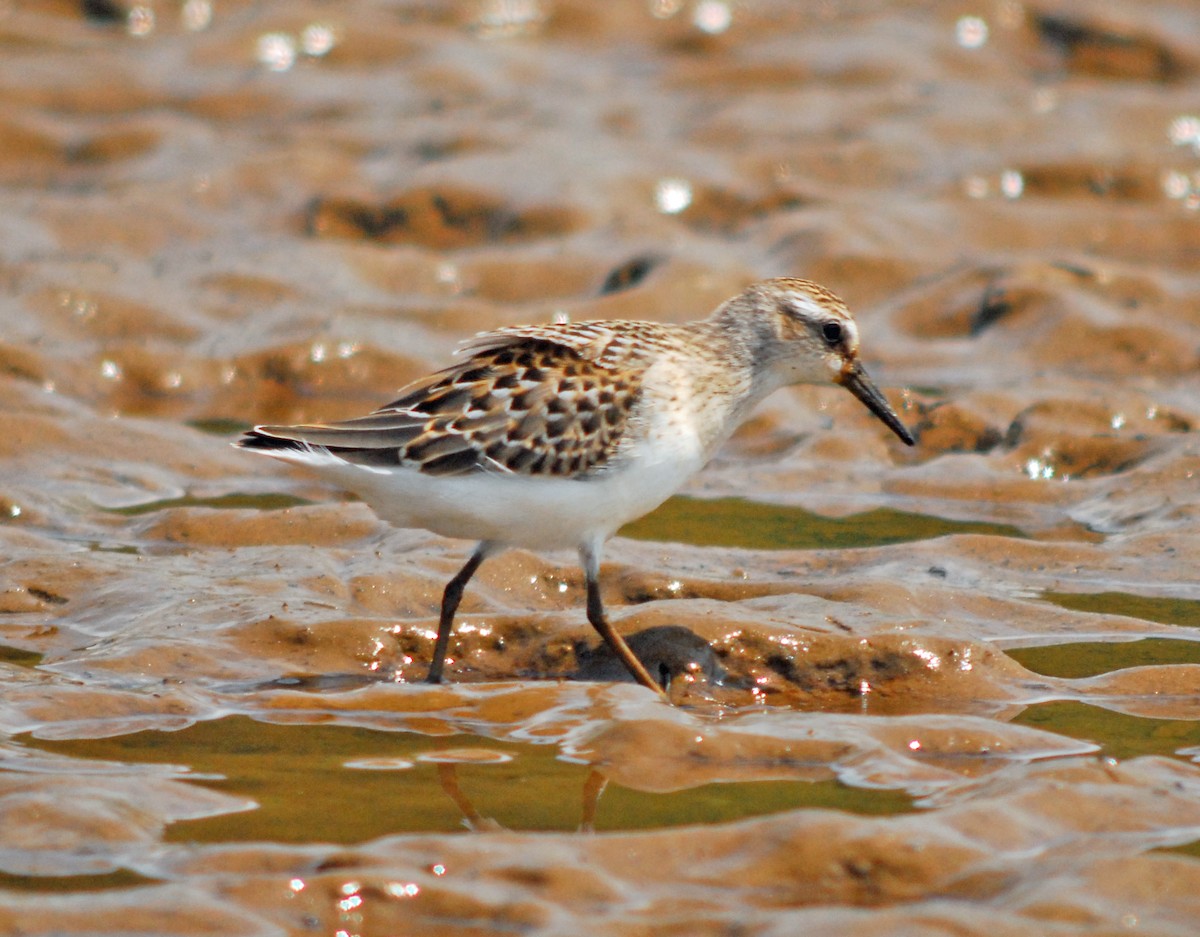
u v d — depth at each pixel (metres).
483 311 19.03
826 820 7.30
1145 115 25.42
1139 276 19.38
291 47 27.64
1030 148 24.03
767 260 20.55
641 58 28.30
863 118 24.95
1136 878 6.74
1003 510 14.17
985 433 16.12
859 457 15.59
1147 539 12.73
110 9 28.91
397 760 8.52
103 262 19.66
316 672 10.20
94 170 23.69
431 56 27.39
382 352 17.97
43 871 7.01
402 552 12.18
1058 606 11.39
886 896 6.88
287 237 21.58
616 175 22.47
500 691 9.46
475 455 9.81
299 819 7.64
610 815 7.72
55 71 26.05
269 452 9.72
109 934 6.45
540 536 10.12
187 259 20.34
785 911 6.65
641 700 9.20
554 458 9.86
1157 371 17.72
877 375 17.94
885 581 11.44
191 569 11.68
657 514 13.94
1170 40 28.30
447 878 6.87
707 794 8.00
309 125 25.08
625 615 10.58
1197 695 9.80
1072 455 15.27
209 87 26.11
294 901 6.71
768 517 13.91
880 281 20.20
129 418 15.84
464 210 22.03
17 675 9.72
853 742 8.56
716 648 10.25
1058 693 9.86
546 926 6.52
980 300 19.30
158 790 7.88
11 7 28.80
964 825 7.34
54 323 18.25
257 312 18.89
